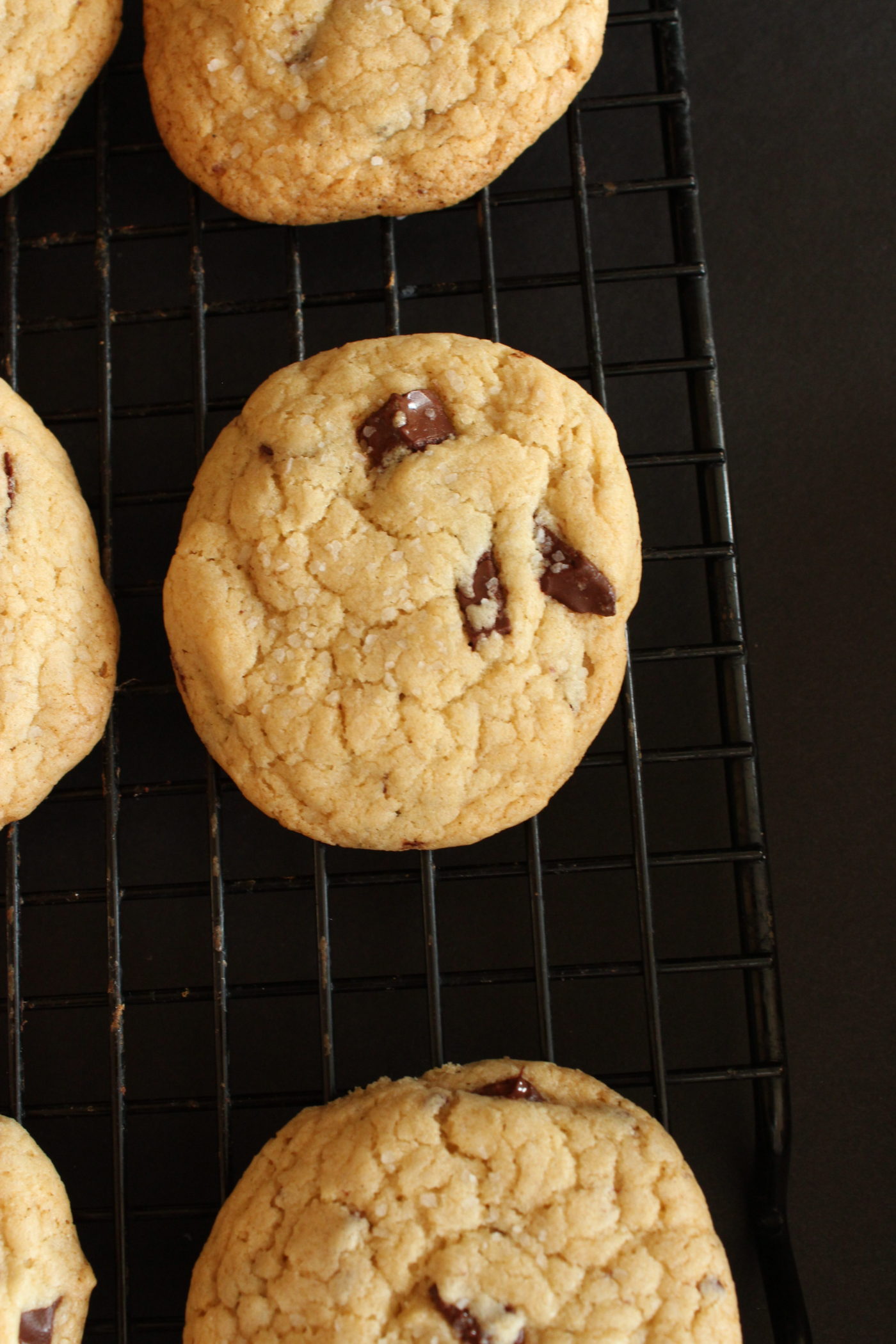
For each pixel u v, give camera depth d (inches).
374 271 21.5
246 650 19.2
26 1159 19.1
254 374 21.4
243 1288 18.5
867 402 21.6
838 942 21.2
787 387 21.6
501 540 19.2
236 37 19.7
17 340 20.7
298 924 21.1
